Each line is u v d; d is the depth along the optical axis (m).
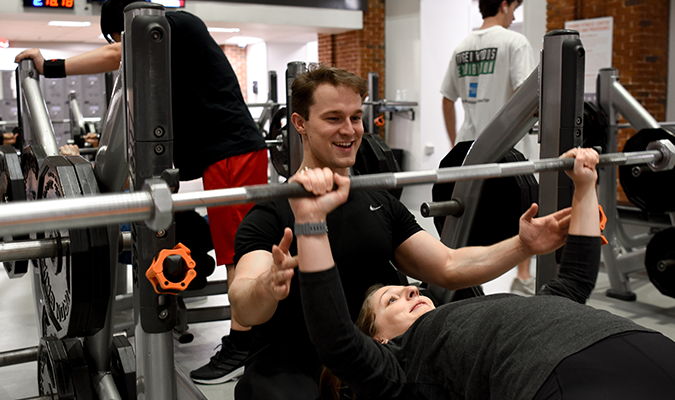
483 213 2.47
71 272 1.55
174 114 2.54
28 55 2.51
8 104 9.04
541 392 1.03
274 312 1.54
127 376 1.79
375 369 1.22
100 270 1.57
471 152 2.26
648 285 4.14
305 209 1.14
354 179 1.21
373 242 1.69
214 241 2.61
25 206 0.92
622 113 3.52
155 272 1.20
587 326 1.10
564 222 1.61
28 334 3.29
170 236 1.28
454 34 8.26
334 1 8.06
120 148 1.69
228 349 2.69
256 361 1.58
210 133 2.56
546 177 1.93
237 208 2.60
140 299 1.30
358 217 1.69
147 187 1.05
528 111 2.04
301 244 1.15
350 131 1.59
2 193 2.55
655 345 1.07
